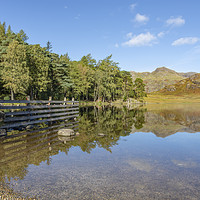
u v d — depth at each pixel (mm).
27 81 25203
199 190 4047
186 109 37906
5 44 29562
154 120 18125
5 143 8055
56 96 42312
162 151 7383
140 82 88500
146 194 3807
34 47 30906
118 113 26438
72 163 5777
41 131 10992
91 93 67000
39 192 3855
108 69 68062
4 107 9711
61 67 37469
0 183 4293
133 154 6895
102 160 6125
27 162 5809
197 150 7559
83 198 3611
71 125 14031
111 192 3881
